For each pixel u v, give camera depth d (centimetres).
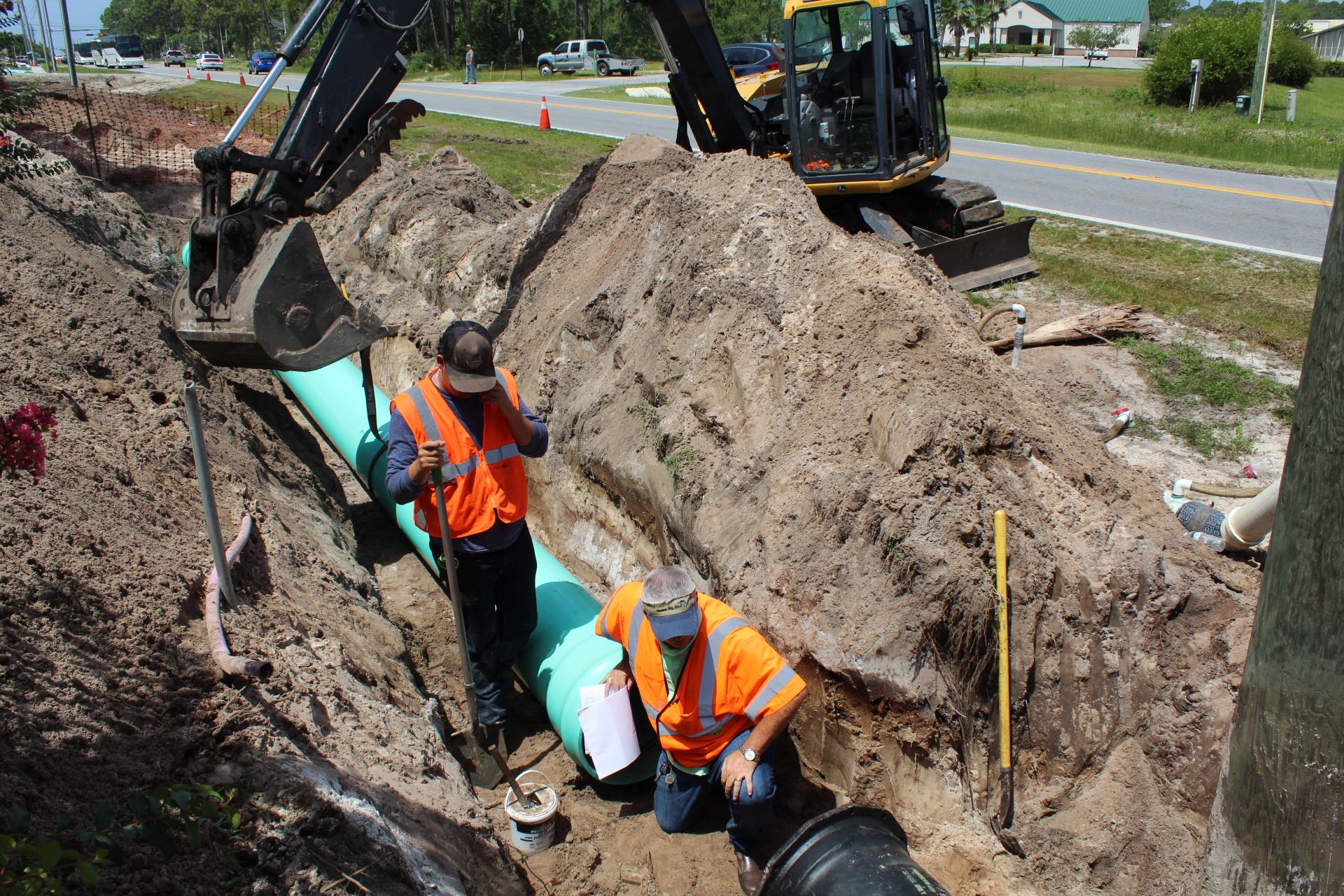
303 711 389
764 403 519
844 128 1020
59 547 407
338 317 603
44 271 667
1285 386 841
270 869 309
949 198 1055
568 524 660
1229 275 1112
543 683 493
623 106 2975
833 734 425
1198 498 685
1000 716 400
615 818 455
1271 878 265
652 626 386
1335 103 3541
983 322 920
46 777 304
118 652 371
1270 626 254
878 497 429
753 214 603
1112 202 1504
